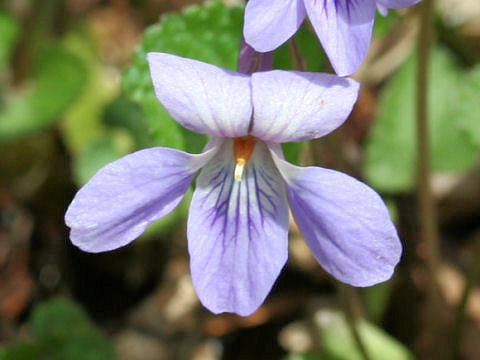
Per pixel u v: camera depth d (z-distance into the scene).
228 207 0.08
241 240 0.08
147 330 0.12
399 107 0.12
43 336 0.11
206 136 0.09
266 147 0.08
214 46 0.09
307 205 0.08
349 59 0.07
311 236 0.08
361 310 0.11
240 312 0.08
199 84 0.08
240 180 0.08
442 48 0.12
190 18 0.09
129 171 0.08
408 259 0.12
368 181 0.12
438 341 0.11
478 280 0.12
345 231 0.08
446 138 0.12
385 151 0.12
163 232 0.12
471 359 0.12
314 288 0.12
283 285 0.12
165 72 0.08
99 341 0.11
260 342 0.12
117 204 0.08
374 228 0.08
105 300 0.12
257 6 0.07
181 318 0.12
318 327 0.12
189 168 0.08
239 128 0.08
